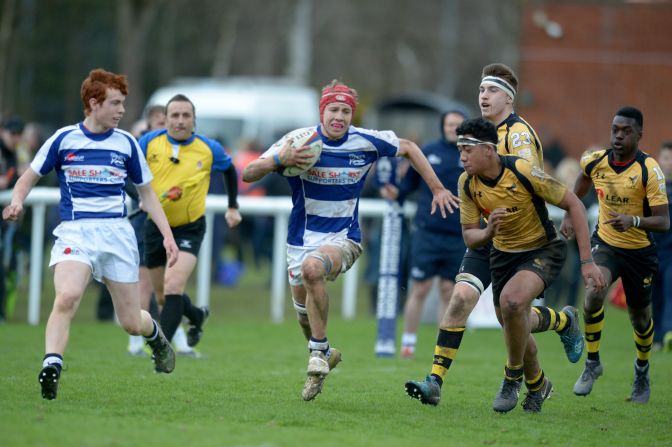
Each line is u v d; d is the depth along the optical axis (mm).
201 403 25656
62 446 19781
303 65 135750
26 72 121938
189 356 36156
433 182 26797
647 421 26203
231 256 84062
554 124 84875
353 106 25844
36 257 45062
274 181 66625
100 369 31828
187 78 152875
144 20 101312
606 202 29500
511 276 25859
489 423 24797
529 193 24922
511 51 157875
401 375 33375
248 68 170375
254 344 41188
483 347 43438
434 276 39312
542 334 49219
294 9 145000
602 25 84125
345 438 21938
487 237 24422
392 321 39406
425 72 193125
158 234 33062
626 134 28719
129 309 25750
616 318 56656
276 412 24750
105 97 24812
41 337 40031
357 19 170875
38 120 133500
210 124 89000
